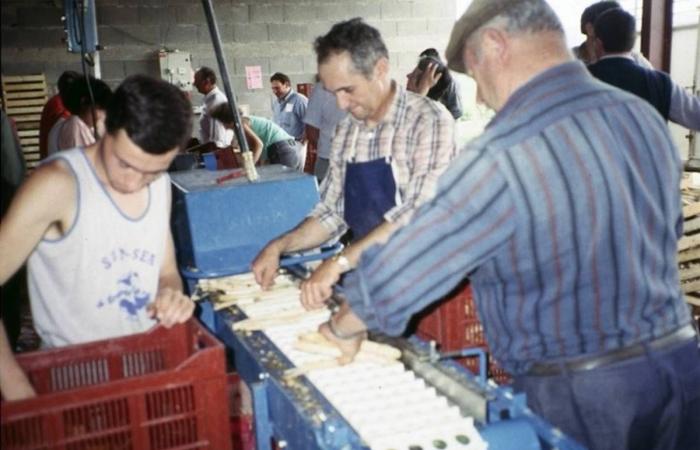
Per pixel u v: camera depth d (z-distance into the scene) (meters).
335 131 2.12
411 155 1.95
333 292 1.74
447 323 1.71
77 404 1.04
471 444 1.04
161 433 1.11
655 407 1.26
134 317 1.48
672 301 1.29
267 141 5.83
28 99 6.75
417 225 1.13
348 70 1.86
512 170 1.10
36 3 6.87
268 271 1.84
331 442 1.04
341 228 2.07
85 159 1.36
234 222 1.98
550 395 1.27
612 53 3.12
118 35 7.32
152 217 1.44
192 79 7.42
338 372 1.30
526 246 1.15
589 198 1.13
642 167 1.19
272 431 1.34
